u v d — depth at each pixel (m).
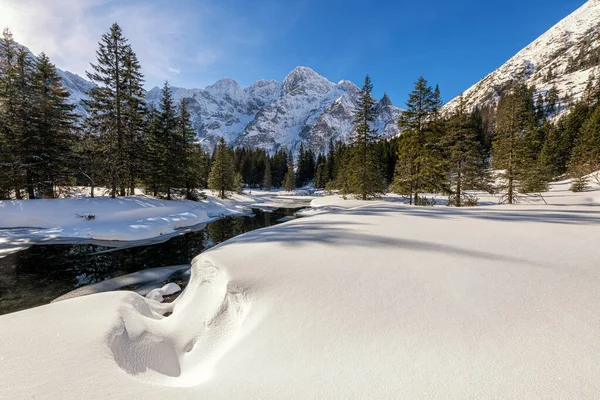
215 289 4.01
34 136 16.88
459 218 7.13
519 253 3.89
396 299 2.75
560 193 24.25
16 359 2.16
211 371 2.28
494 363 1.79
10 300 6.68
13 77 18.25
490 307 2.48
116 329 2.84
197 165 26.97
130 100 19.86
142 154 21.50
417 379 1.74
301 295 2.99
